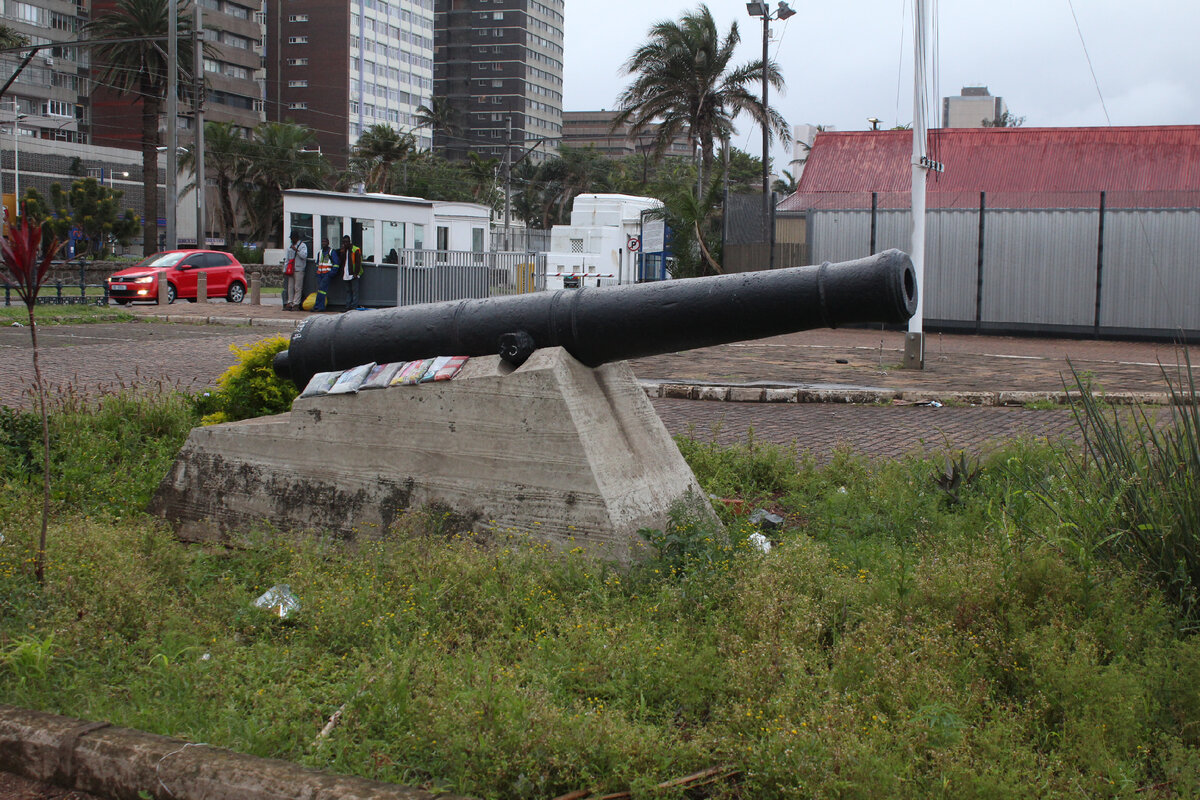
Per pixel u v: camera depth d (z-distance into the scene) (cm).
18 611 439
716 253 3350
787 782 315
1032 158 3172
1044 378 1541
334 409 600
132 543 547
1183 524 472
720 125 5734
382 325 618
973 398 1290
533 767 323
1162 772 340
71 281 4391
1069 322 2528
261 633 454
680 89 5669
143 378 1373
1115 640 412
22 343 1866
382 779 324
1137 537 487
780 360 1794
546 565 510
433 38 16425
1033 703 370
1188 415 517
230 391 852
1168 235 2436
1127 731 344
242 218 8675
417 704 357
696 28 5594
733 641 410
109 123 10081
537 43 18262
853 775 307
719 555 525
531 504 548
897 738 332
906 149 3366
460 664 395
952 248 2633
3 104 9231
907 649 401
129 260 5525
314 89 13100
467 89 17812
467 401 565
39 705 367
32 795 330
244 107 10981
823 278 507
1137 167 3041
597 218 4081
